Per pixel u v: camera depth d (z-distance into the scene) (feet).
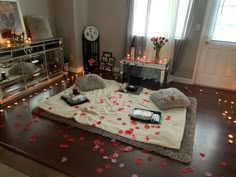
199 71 11.66
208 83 11.70
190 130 7.04
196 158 5.80
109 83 11.07
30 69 10.00
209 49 11.00
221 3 9.91
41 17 11.10
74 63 13.43
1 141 6.31
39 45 10.08
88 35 13.20
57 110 7.98
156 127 6.96
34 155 5.77
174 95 8.44
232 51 10.54
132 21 11.80
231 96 10.30
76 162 5.54
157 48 11.25
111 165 5.46
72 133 6.80
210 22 10.42
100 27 13.42
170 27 11.06
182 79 12.19
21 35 9.61
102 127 6.99
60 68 12.37
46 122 7.41
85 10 13.11
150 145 6.20
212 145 6.40
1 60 8.14
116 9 12.36
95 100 8.91
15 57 8.79
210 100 9.75
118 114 7.80
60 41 11.69
